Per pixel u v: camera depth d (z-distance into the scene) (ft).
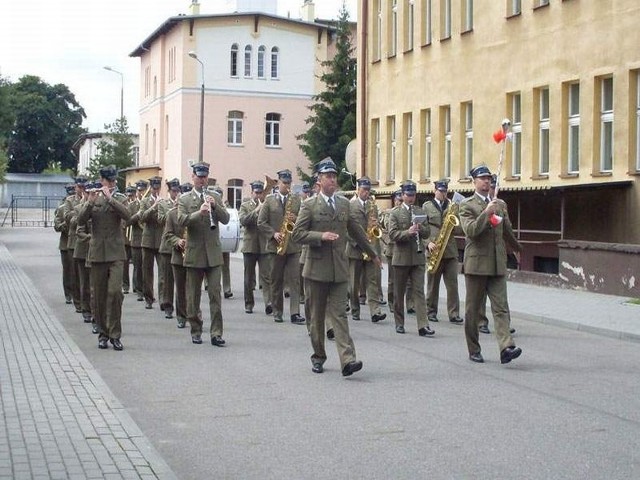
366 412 29.40
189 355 40.57
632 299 61.00
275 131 205.16
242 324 51.47
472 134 91.50
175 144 202.59
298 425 27.73
